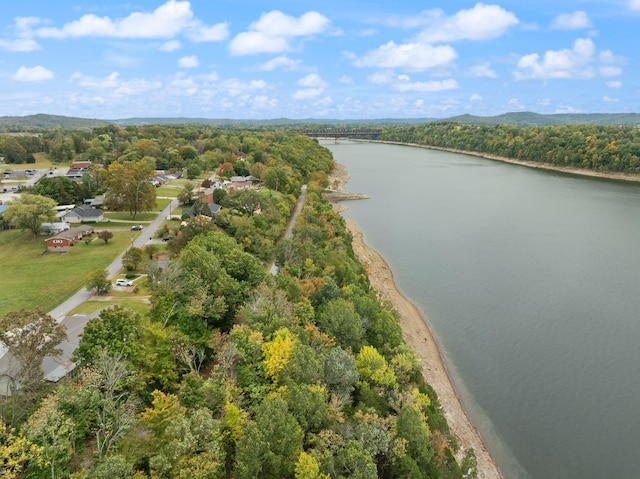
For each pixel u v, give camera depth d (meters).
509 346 75.19
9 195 146.75
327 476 35.81
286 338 48.34
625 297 91.12
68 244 99.00
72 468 34.16
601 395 63.12
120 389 40.69
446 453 48.03
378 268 108.88
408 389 54.97
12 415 36.66
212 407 41.06
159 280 62.94
